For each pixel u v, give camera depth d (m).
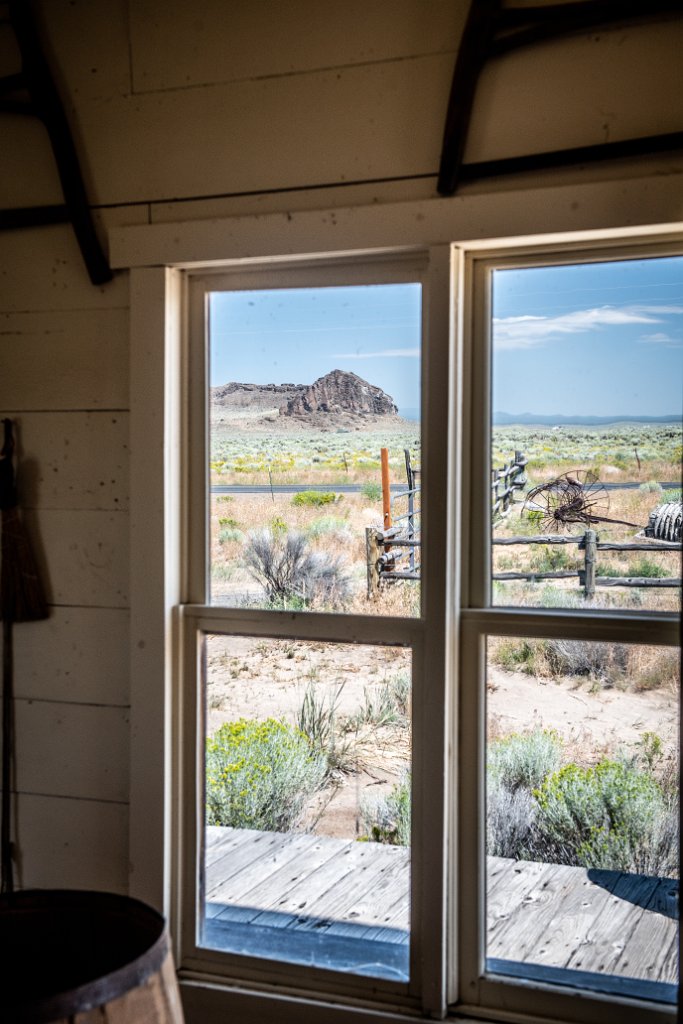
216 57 2.25
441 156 2.05
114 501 2.38
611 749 2.08
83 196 2.34
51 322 2.42
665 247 2.03
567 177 2.00
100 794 2.39
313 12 2.17
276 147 2.21
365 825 2.25
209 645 2.39
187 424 2.39
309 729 2.30
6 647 2.44
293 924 2.31
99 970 1.73
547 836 2.14
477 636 2.17
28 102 2.37
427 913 2.13
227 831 2.37
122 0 2.31
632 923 2.07
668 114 1.94
